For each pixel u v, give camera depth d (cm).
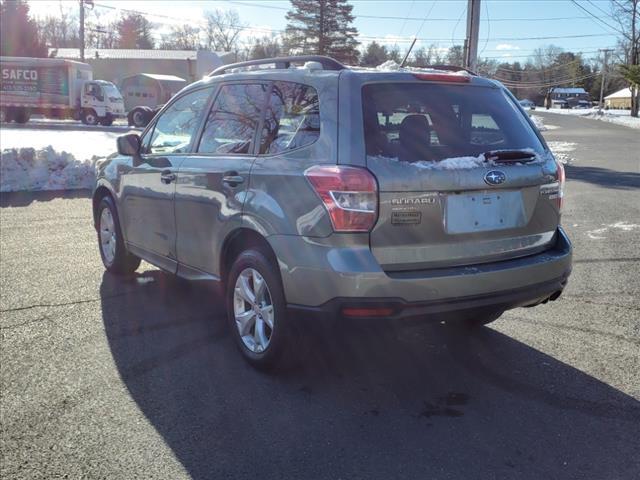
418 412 356
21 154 1179
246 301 414
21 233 809
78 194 1134
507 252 384
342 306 339
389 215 340
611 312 523
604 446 318
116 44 9406
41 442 322
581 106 11488
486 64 7288
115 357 429
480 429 336
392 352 444
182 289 589
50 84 3609
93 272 638
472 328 491
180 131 511
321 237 344
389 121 361
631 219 925
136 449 316
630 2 5078
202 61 5075
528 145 408
